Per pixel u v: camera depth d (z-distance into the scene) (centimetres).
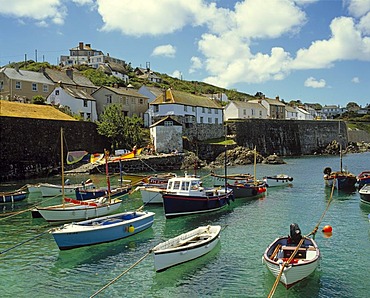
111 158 5609
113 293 1502
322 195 3656
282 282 1442
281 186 4256
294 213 2877
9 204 3319
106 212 2661
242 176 4338
